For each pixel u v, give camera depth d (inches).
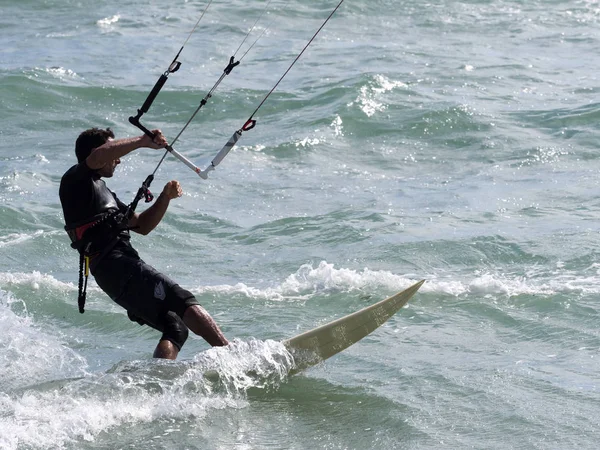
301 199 1566.2
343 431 737.0
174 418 754.8
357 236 1346.0
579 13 3191.4
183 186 1636.3
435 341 946.7
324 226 1405.0
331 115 2027.6
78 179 818.8
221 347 823.7
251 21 3154.5
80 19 3243.1
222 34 2982.3
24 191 1608.0
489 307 1038.4
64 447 697.6
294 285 1154.7
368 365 879.1
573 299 1045.2
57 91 2290.8
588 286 1091.3
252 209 1518.2
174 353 823.1
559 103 2123.5
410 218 1422.2
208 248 1343.5
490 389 809.5
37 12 3373.5
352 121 2000.5
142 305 815.7
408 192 1587.1
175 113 2171.5
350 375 853.8
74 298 1120.8
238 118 2119.8
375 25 3080.7
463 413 764.0
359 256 1263.5
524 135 1892.2
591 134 1875.0
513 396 792.3
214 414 765.9
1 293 1117.1
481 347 927.7
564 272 1153.4
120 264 816.9
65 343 975.6
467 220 1401.3
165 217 1462.8
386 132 1950.1
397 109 2065.7
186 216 1475.1
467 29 3009.4
